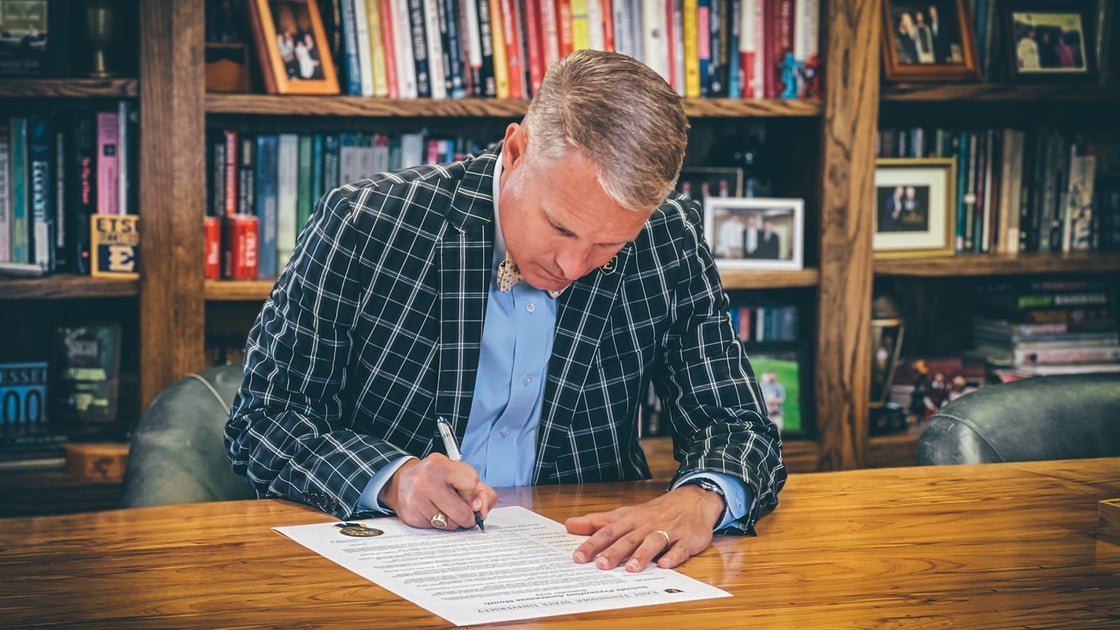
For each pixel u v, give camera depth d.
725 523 1.27
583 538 1.23
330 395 1.46
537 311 1.49
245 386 1.44
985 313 3.13
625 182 1.12
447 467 1.26
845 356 2.78
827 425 2.78
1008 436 1.73
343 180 2.59
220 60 2.47
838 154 2.72
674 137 1.14
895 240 2.90
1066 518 1.36
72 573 1.09
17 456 2.38
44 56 2.38
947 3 2.86
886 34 2.78
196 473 1.55
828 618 1.02
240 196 2.53
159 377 2.43
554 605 1.03
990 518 1.36
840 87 2.70
